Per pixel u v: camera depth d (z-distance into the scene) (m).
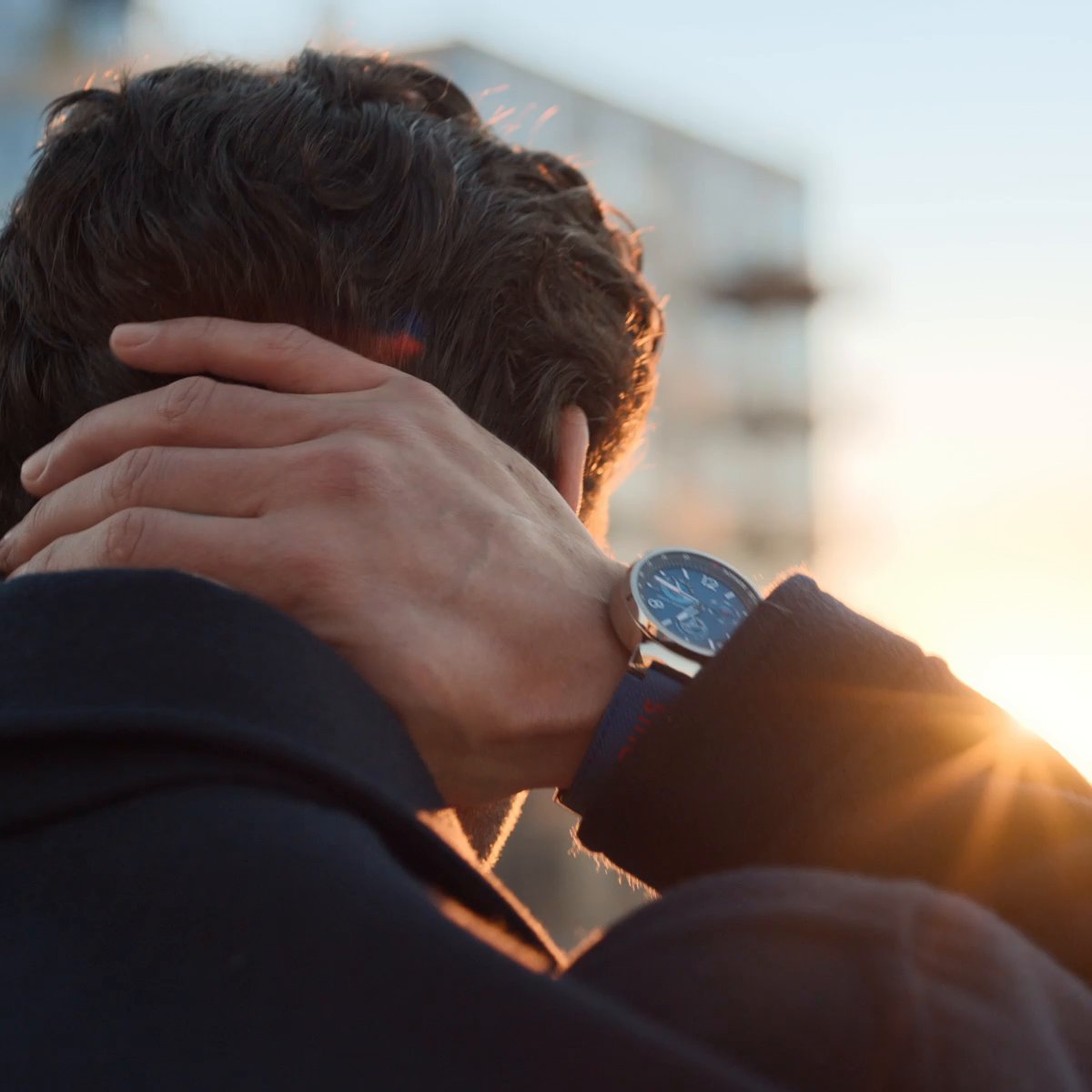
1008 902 0.61
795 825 0.63
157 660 0.47
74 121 0.73
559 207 0.82
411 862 0.48
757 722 0.64
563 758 0.68
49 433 0.73
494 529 0.67
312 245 0.70
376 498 0.64
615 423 0.85
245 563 0.62
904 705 0.64
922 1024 0.39
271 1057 0.39
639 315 0.90
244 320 0.70
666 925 0.45
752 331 22.62
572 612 0.68
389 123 0.74
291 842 0.43
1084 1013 0.44
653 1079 0.38
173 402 0.67
